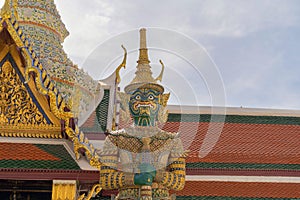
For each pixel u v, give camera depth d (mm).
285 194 11930
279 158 13102
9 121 10461
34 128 10438
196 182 11859
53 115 10445
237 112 14867
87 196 10031
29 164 9938
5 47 10625
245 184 12039
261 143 13766
